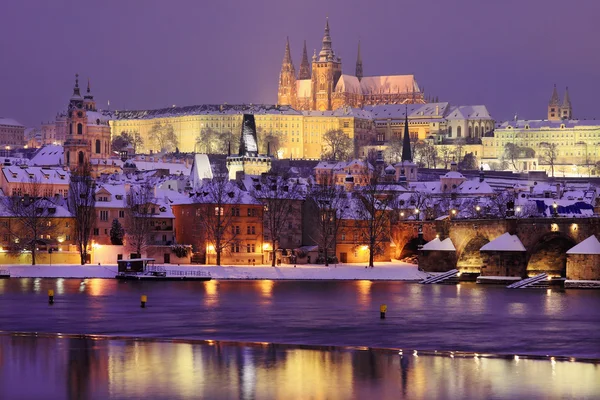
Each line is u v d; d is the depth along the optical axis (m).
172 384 171.75
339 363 190.00
